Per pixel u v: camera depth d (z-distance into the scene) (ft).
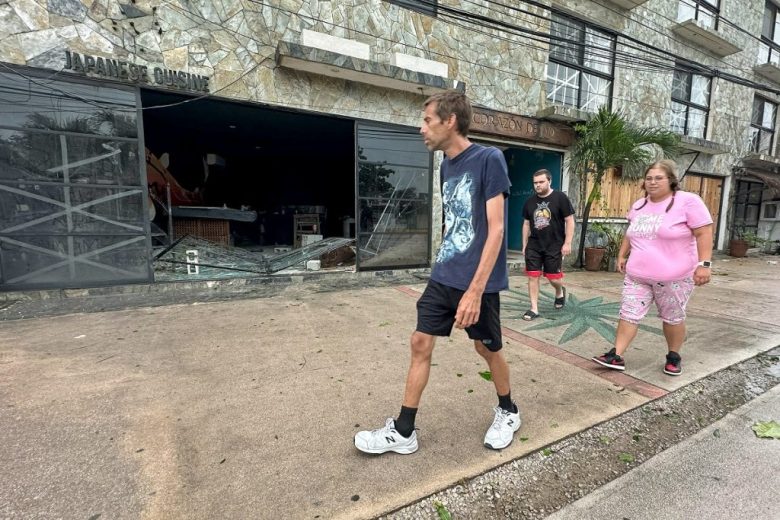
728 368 9.85
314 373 9.00
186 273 19.77
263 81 17.75
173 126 26.30
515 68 24.76
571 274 24.30
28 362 9.36
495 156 5.64
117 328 12.00
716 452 6.53
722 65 37.06
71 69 14.40
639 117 31.14
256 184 37.93
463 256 5.90
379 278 21.03
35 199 14.69
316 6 18.53
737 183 41.04
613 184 30.19
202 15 16.33
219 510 4.89
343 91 19.74
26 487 5.22
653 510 5.22
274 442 6.33
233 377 8.72
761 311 15.70
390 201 21.91
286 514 4.87
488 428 6.88
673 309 9.03
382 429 6.17
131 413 7.14
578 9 26.94
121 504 4.96
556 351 10.72
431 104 5.95
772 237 43.42
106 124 15.33
